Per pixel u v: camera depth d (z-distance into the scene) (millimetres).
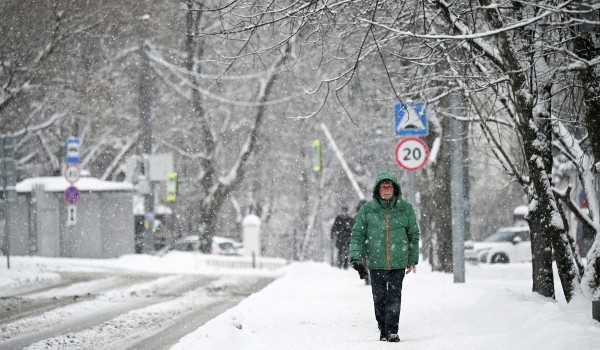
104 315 46594
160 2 107562
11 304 52469
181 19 115625
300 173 172625
